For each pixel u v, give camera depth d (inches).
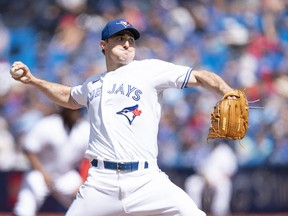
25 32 2260.1
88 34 2225.6
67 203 1197.1
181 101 1953.7
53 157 1139.9
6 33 2258.9
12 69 749.3
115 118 695.1
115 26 707.4
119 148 688.4
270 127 1879.9
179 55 2151.8
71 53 2165.4
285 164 1679.4
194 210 689.6
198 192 1628.9
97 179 695.1
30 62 2177.7
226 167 1621.6
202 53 2159.2
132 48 716.7
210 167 1621.6
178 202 687.7
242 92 689.6
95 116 710.5
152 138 698.8
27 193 1146.7
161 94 718.5
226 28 2234.3
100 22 2260.1
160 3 2308.1
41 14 2297.0
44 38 2244.1
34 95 1940.2
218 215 1622.8
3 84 2001.7
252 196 1646.2
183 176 1641.2
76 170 1248.2
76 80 2068.2
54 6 2306.8
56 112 1181.1
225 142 1631.4
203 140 1790.1
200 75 693.3
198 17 2274.9
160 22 2253.9
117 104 697.0
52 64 2146.9
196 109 1936.5
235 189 1641.2
